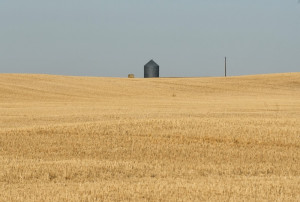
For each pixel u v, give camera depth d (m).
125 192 43.72
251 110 143.12
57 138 79.12
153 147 72.00
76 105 167.12
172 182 49.38
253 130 83.75
